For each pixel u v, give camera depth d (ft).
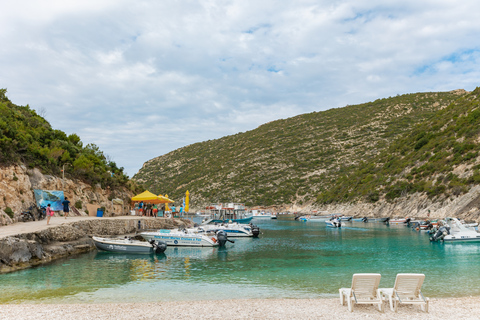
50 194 102.01
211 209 231.71
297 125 649.20
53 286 48.80
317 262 75.15
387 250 97.66
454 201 202.28
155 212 161.58
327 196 392.68
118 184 157.89
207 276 59.06
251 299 42.32
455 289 49.01
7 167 87.25
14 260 57.77
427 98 591.37
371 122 562.66
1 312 34.81
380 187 298.97
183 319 33.24
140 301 42.45
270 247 105.60
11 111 131.54
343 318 33.63
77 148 153.79
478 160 217.15
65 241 77.30
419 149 303.89
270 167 536.83
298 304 39.22
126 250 82.53
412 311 35.76
